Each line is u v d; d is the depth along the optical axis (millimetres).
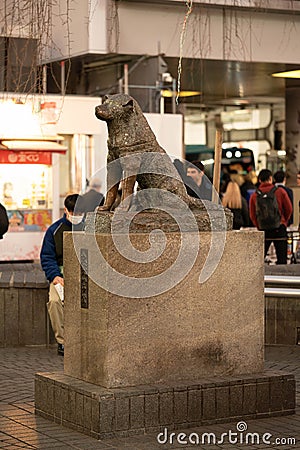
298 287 11961
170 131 22531
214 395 7762
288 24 22781
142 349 7668
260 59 22578
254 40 22359
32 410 8398
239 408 7887
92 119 21469
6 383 9766
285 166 29359
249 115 29828
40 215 21797
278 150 29406
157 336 7723
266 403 8016
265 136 29625
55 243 11578
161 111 22562
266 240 16766
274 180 18891
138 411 7457
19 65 13500
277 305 11977
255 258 8117
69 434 7535
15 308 12273
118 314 7574
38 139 21031
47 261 11570
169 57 22031
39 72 12727
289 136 29359
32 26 11914
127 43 21516
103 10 20312
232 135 29953
